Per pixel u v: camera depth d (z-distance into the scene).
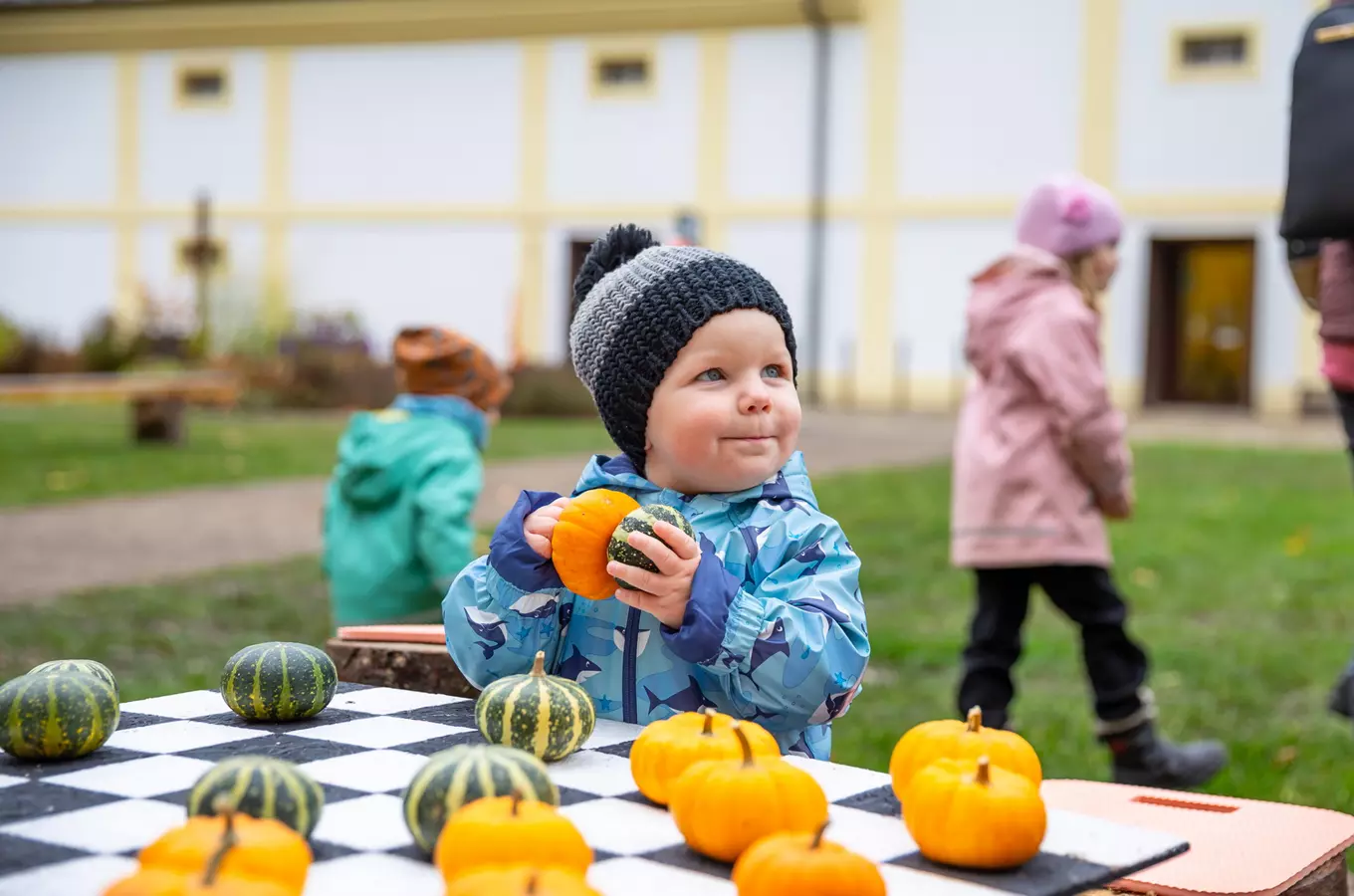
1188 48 22.92
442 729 1.90
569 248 26.20
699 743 1.58
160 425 15.98
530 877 1.19
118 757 1.76
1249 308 22.86
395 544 3.95
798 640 1.91
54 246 28.56
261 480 12.62
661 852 1.46
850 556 2.14
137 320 26.39
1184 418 21.98
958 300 24.30
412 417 4.04
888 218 24.48
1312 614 6.80
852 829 1.55
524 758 1.48
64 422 19.14
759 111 25.02
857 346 24.80
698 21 25.08
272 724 1.93
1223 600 7.14
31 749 1.71
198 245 27.62
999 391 4.30
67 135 28.38
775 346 2.13
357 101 27.02
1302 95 3.57
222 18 27.20
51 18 28.02
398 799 1.59
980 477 4.25
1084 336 4.23
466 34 26.28
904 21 24.17
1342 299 3.64
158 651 5.88
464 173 26.56
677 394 2.11
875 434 18.58
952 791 1.43
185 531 9.56
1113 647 4.18
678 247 2.23
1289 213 3.59
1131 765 4.14
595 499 1.96
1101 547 4.21
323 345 24.25
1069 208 4.35
